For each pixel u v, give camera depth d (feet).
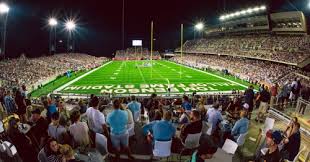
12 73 118.01
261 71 142.61
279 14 184.24
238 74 148.66
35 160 20.45
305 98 49.06
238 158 24.76
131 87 114.83
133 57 326.03
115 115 22.29
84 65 202.69
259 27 224.33
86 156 20.10
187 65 223.30
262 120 38.96
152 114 31.96
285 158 20.04
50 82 127.24
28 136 22.40
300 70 135.85
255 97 48.37
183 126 25.46
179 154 23.98
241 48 217.36
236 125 25.58
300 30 172.65
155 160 23.70
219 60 217.15
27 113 33.47
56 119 21.38
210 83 125.29
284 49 163.32
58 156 17.81
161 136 21.84
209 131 27.27
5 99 35.88
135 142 27.53
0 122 25.16
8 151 19.54
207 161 22.11
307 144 28.71
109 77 146.72
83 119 33.14
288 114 40.75
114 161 23.22
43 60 178.50
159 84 123.03
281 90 48.91
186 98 35.91
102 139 21.24
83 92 101.60
